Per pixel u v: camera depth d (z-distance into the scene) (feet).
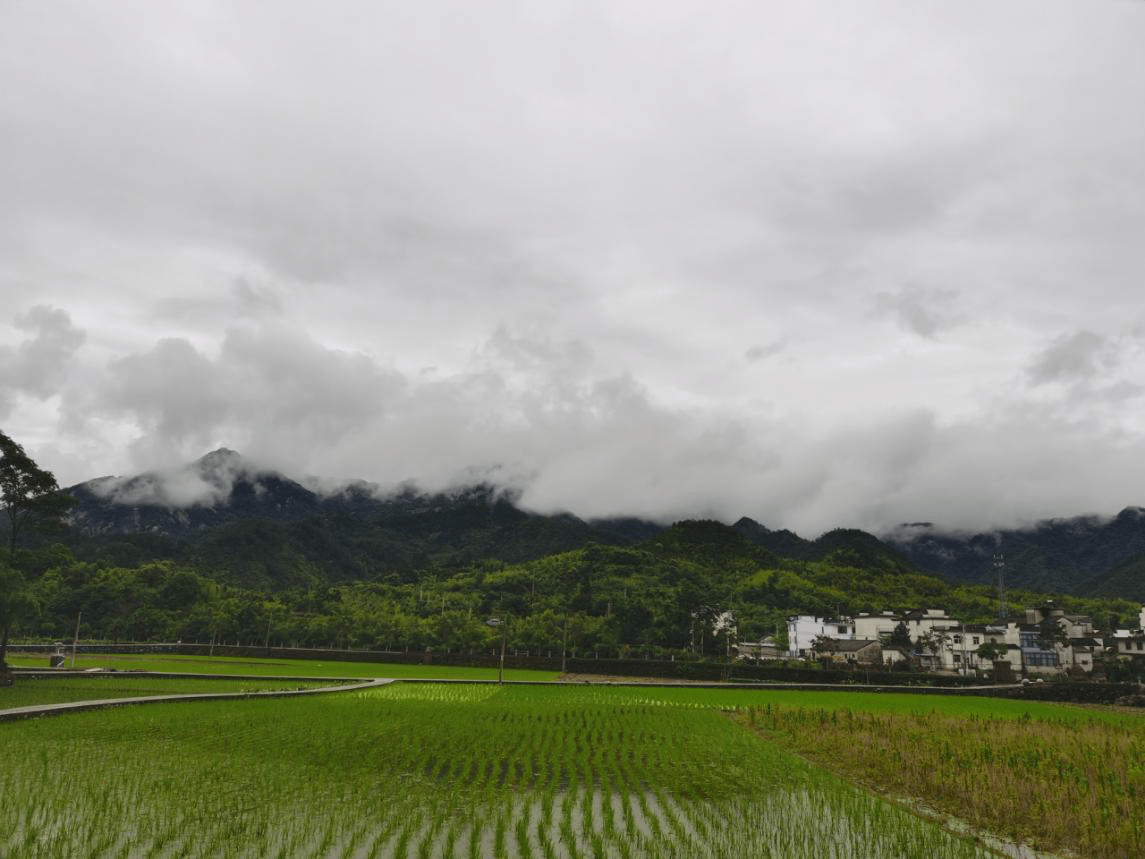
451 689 247.50
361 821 72.38
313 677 281.54
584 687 276.21
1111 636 430.61
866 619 469.57
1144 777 93.35
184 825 69.67
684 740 134.72
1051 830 73.05
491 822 73.77
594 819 77.00
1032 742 128.26
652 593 503.61
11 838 65.31
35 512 256.32
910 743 125.29
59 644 351.46
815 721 162.40
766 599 559.79
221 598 556.92
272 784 86.53
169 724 132.98
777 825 75.66
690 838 70.79
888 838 71.15
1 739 113.70
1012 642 412.36
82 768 92.48
